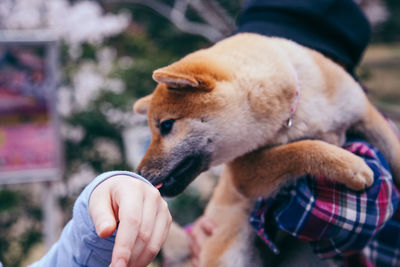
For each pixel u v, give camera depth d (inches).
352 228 60.8
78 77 204.5
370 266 74.2
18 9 213.8
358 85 77.9
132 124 206.1
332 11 77.8
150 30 279.3
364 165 63.3
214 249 82.0
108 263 37.1
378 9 320.5
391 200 64.6
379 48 381.4
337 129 74.1
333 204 61.8
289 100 69.8
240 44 75.4
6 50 157.2
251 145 71.4
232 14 261.7
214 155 71.3
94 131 205.8
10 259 202.4
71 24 216.8
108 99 202.5
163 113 72.2
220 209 87.4
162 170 71.0
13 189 208.1
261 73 70.2
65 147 202.8
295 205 63.4
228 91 69.6
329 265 76.2
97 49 215.8
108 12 275.7
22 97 161.6
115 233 36.1
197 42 267.6
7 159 162.9
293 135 72.1
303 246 77.7
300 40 77.4
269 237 69.2
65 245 39.7
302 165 66.3
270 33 78.6
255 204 75.3
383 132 77.6
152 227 34.1
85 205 37.1
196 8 230.8
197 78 69.1
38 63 161.2
